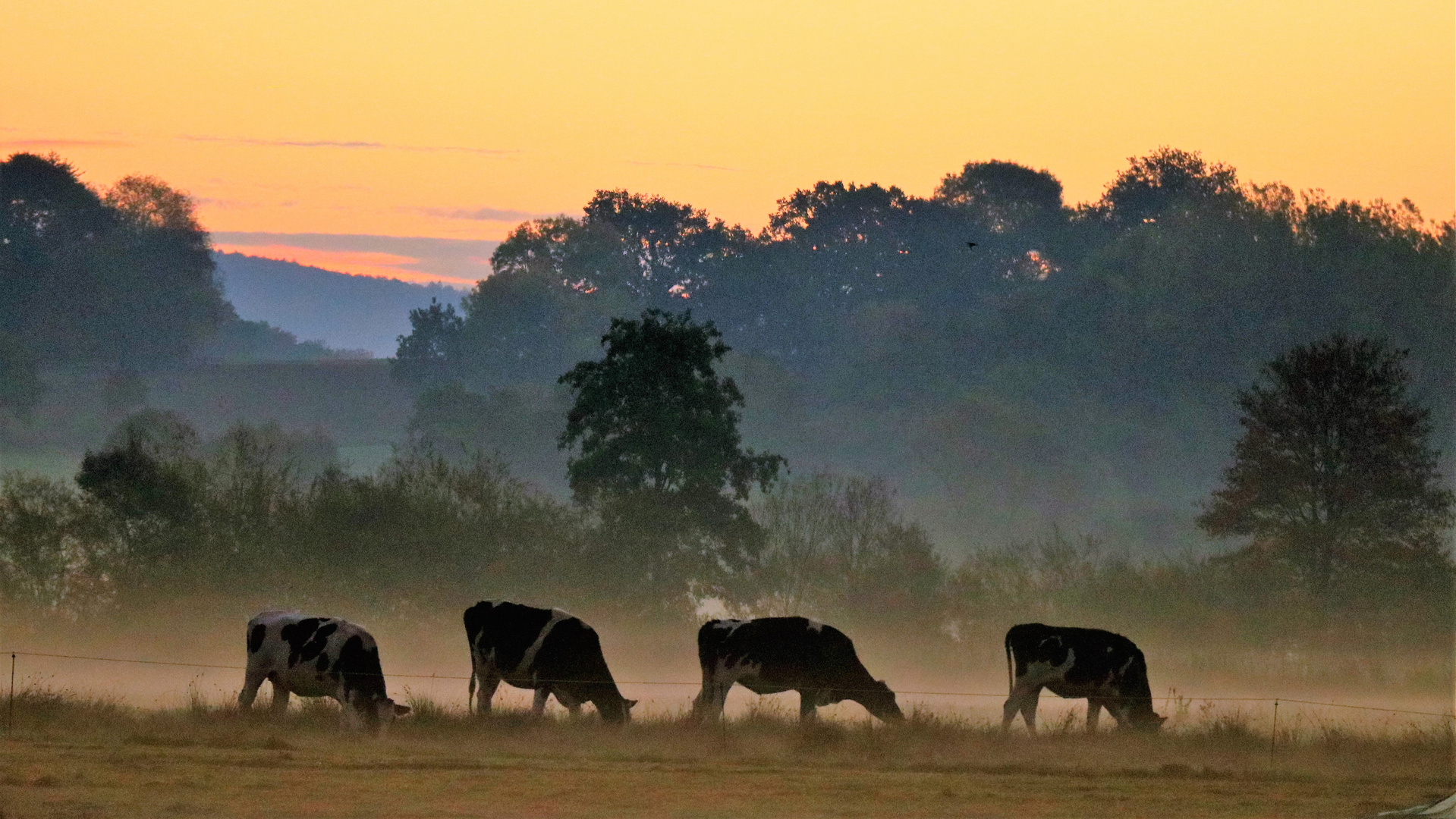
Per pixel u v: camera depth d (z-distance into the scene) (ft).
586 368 187.32
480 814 47.65
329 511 161.58
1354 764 69.31
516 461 376.07
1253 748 73.46
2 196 506.07
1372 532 173.37
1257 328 438.81
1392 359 184.03
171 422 358.02
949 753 69.51
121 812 45.75
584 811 48.93
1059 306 497.46
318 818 46.11
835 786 55.47
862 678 84.23
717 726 75.00
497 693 117.08
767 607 177.68
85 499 162.40
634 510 173.88
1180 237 483.92
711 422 181.68
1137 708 84.23
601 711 81.10
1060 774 62.90
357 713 72.13
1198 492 400.26
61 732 64.13
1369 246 453.58
